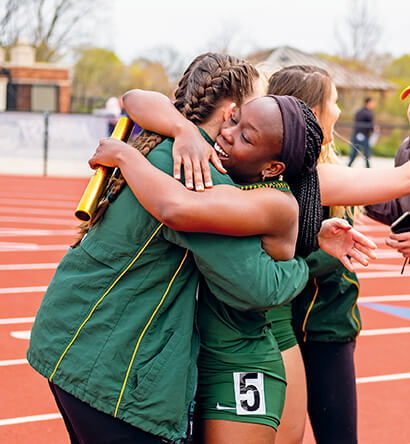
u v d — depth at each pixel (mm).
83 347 1848
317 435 2795
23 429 3615
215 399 2029
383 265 8734
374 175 2307
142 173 1812
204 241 1806
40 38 36594
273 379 2068
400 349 5316
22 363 4547
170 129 1912
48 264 7641
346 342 2775
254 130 1820
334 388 2734
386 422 3924
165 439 1842
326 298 2719
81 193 14180
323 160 2605
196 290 1947
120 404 1798
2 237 9188
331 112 2564
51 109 35594
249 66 2062
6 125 17734
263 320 2104
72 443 2141
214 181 1833
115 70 46594
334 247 2438
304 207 2080
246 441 1988
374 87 37500
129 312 1842
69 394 1885
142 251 1839
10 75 34906
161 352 1823
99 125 17688
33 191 14195
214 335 2051
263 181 1937
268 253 1923
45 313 1937
